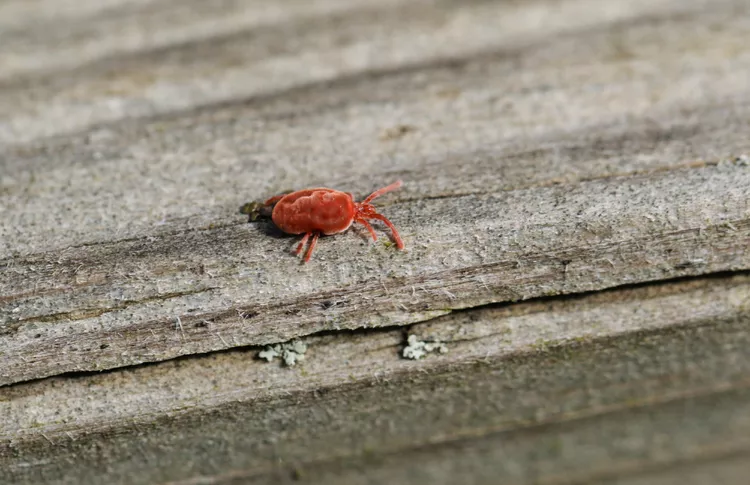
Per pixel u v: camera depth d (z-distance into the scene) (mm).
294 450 74
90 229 75
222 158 78
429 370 73
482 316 73
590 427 75
